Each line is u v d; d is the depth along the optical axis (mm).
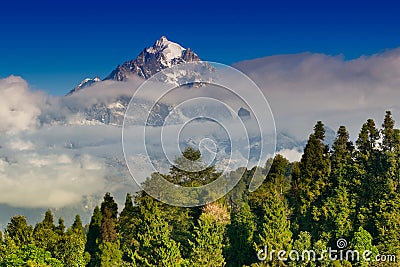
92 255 64812
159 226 56656
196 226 60875
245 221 59438
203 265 54938
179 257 54875
